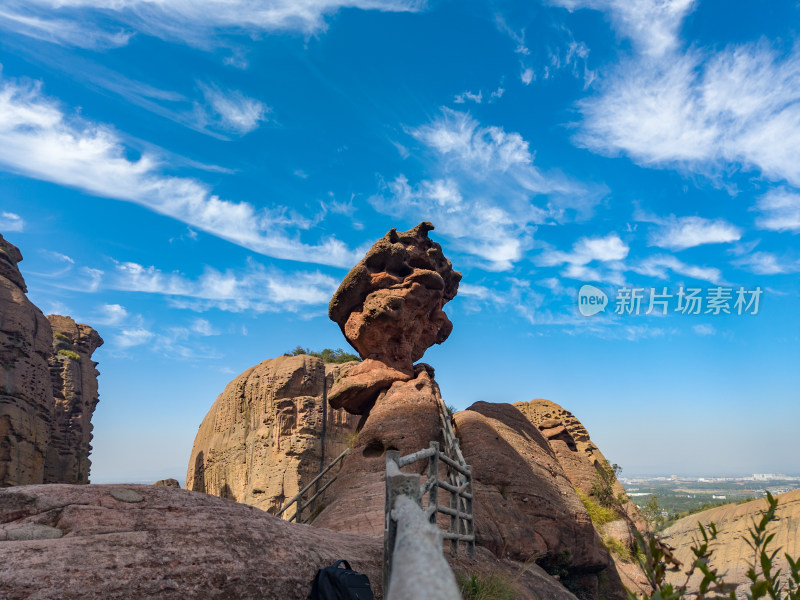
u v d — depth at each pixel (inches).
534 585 390.3
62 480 2359.7
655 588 72.2
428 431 580.7
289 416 2169.0
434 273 721.0
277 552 223.0
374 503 463.5
